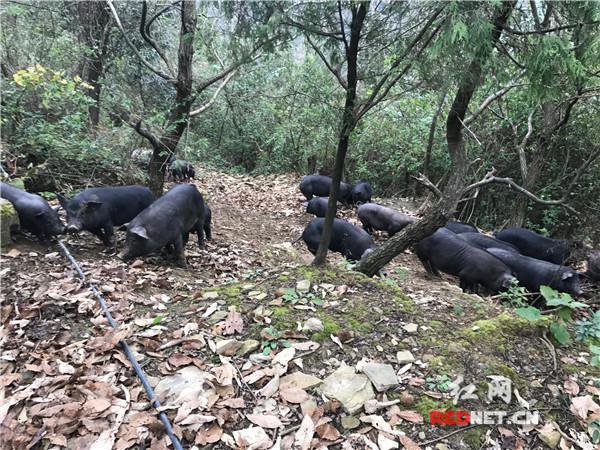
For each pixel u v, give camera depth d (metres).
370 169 12.64
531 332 3.40
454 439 2.49
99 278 4.27
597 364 2.88
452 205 4.04
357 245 6.50
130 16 9.22
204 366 2.91
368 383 2.77
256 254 6.37
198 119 14.76
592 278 6.56
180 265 5.39
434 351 3.10
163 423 2.44
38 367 2.89
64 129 7.46
